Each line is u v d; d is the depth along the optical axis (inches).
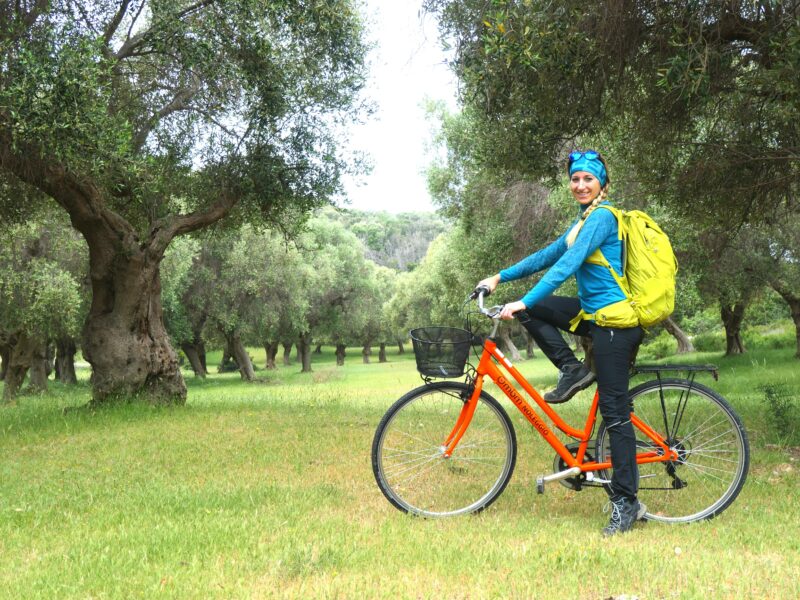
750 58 238.2
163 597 98.6
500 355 145.8
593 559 110.9
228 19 351.3
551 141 292.5
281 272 1230.9
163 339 409.4
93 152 276.8
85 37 282.7
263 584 103.5
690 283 669.9
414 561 113.6
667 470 144.0
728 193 288.4
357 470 197.8
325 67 419.5
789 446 229.8
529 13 219.5
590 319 134.7
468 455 148.4
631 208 459.8
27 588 103.4
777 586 99.9
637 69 251.1
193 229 421.1
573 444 144.6
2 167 322.0
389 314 2197.3
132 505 158.1
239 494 165.2
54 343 1143.0
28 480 196.7
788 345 1132.5
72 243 747.4
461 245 781.9
